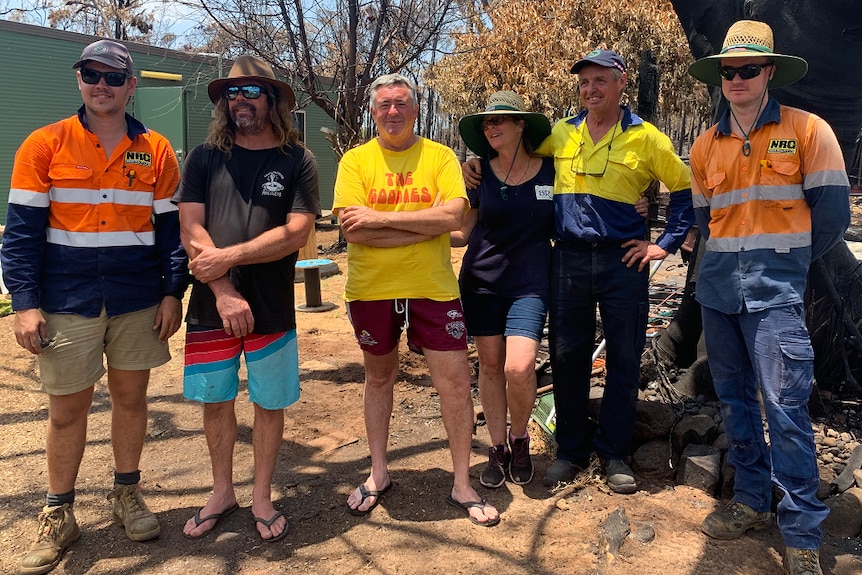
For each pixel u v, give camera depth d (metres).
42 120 12.09
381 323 2.98
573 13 16.64
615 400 3.31
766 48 2.54
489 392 3.38
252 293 2.77
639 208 3.19
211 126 2.78
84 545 2.90
